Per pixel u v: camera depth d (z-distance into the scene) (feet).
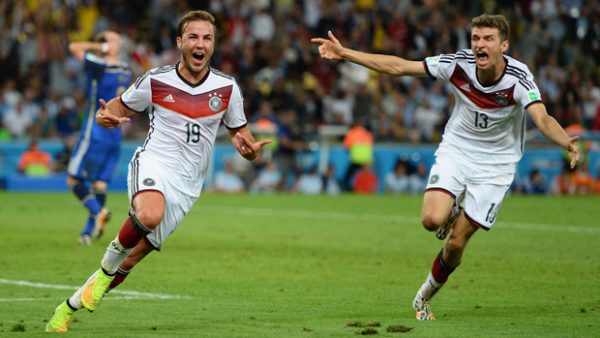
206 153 41.93
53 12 152.05
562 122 152.56
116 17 160.04
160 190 40.09
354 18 166.91
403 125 151.12
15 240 76.38
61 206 109.19
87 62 72.69
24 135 137.18
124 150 135.54
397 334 39.58
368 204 117.80
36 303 47.75
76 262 63.87
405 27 165.37
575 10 169.07
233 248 73.15
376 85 156.15
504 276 59.52
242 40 162.30
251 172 136.67
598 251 73.51
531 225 94.48
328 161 138.10
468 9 170.30
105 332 39.65
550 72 159.12
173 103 41.14
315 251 71.92
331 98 152.66
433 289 43.73
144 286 53.83
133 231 39.17
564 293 52.70
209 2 163.02
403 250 73.10
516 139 44.34
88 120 73.41
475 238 82.53
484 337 39.06
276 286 54.49
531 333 40.11
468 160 44.04
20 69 147.33
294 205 115.65
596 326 42.11
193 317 44.01
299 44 160.45
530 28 167.32
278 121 137.08
